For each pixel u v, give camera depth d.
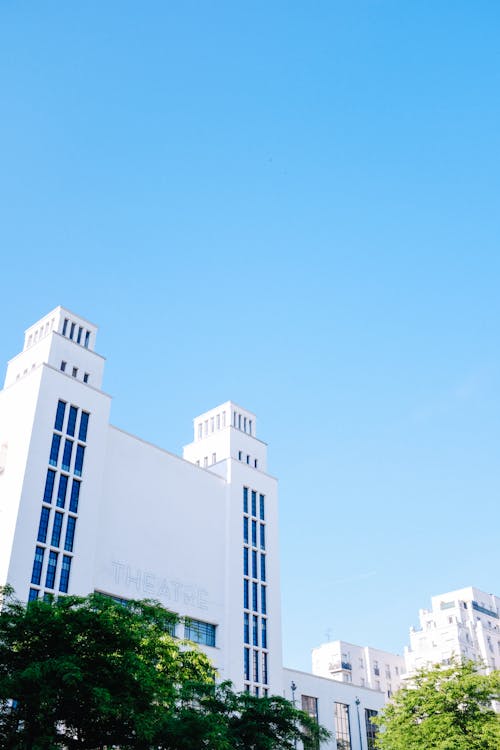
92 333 76.19
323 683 84.12
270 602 80.56
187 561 72.56
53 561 58.25
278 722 42.06
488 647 128.12
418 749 47.19
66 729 31.00
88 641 30.25
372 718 54.66
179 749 32.66
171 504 73.69
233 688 69.69
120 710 28.34
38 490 59.12
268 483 88.94
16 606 31.92
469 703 49.19
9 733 29.08
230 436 87.88
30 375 65.25
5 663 29.62
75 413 66.31
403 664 144.00
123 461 70.38
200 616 71.06
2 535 56.53
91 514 62.88
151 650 35.12
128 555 66.25
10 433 63.28
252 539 82.50
